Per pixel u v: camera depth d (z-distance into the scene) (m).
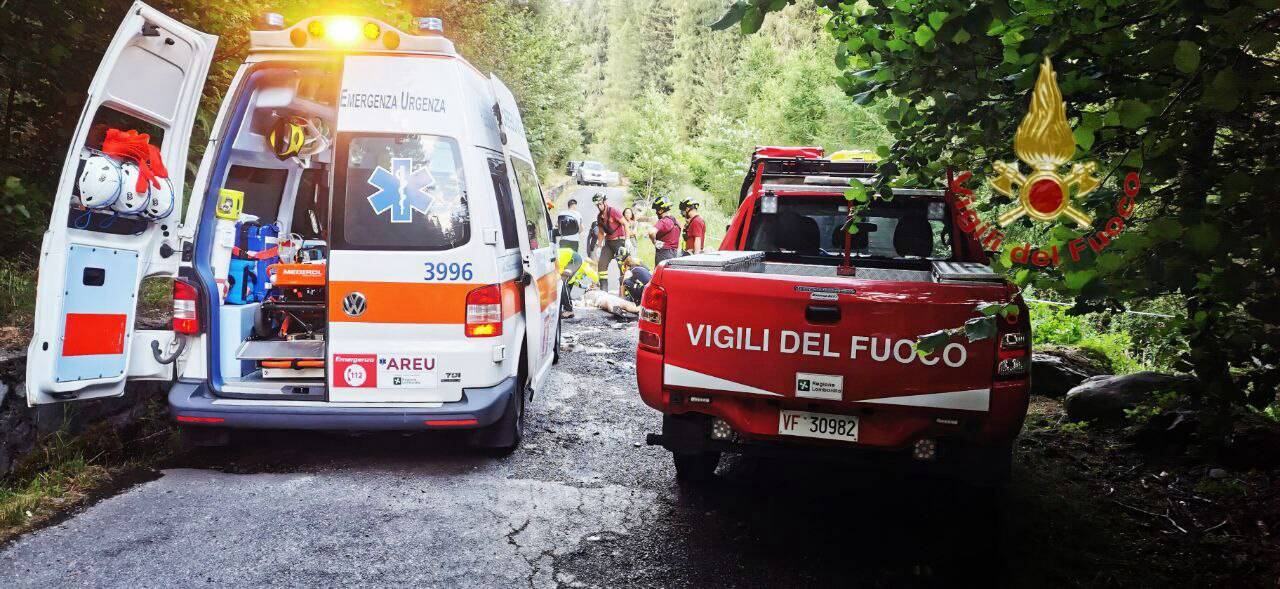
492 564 3.57
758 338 3.80
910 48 2.64
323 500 4.24
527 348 5.41
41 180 6.37
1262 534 4.10
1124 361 8.48
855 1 2.68
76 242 4.03
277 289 5.52
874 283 3.66
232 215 5.09
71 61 6.16
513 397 4.96
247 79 4.71
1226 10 2.00
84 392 4.15
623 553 3.74
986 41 2.38
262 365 5.04
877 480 4.89
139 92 4.32
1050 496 4.63
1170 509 4.48
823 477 4.92
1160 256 2.07
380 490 4.41
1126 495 4.71
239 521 3.93
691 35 72.25
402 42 4.61
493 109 5.35
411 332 4.60
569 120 48.50
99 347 4.19
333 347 4.58
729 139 39.34
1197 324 2.46
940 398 3.59
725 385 3.86
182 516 3.96
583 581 3.45
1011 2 2.41
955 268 4.25
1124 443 5.56
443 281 4.61
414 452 5.09
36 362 3.89
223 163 4.76
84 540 3.65
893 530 4.10
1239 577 3.65
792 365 3.76
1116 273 2.15
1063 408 6.63
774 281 3.77
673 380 3.95
